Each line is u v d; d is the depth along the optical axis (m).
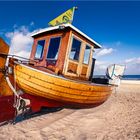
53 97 5.29
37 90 5.09
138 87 23.19
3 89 5.13
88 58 7.15
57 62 6.01
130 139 4.23
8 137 4.46
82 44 6.64
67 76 5.96
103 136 4.57
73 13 6.09
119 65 9.05
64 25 5.84
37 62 6.57
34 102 5.55
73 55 6.25
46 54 6.53
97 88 6.55
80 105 6.24
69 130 5.13
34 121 5.88
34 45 7.28
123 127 5.28
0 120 4.99
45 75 4.92
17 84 5.29
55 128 5.28
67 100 5.59
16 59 5.21
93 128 5.31
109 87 7.89
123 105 9.17
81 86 5.67
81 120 6.16
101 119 6.30
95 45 7.64
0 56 4.84
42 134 4.77
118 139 4.29
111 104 9.46
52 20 6.81
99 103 7.52
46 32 6.74
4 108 5.07
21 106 5.40
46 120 6.05
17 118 6.04
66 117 6.51
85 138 4.47
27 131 4.93
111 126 5.45
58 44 6.21
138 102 10.26
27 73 4.96
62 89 5.21
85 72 7.00
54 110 7.40
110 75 8.98
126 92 16.17
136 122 5.77
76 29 6.05
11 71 5.02
